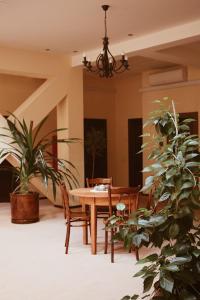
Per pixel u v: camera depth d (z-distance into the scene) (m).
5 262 4.23
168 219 1.92
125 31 6.16
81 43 6.93
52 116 9.85
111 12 5.19
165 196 1.92
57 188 7.82
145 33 6.30
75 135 8.12
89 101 10.59
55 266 4.08
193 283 1.89
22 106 7.47
